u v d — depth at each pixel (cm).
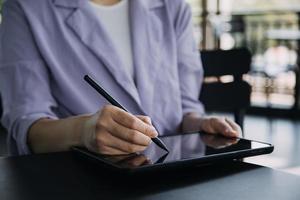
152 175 60
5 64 94
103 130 67
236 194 53
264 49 500
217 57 128
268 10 492
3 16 99
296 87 453
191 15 116
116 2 106
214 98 127
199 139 79
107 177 60
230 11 500
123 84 96
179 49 112
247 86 130
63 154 71
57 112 96
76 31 95
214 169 63
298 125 409
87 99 94
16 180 58
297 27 481
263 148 71
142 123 68
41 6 95
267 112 460
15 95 91
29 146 84
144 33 103
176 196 52
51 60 93
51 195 53
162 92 103
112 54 96
